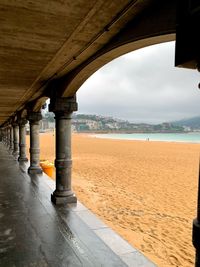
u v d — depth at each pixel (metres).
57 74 5.67
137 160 21.50
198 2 1.78
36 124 10.10
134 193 10.08
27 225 4.68
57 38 3.72
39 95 8.59
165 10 2.62
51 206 5.83
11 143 20.56
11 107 12.36
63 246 3.86
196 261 2.00
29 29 3.43
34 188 7.57
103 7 2.81
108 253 3.67
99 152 29.08
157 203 8.78
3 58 4.66
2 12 2.95
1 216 5.13
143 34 2.96
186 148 38.22
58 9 2.87
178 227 6.61
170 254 5.06
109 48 3.75
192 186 11.58
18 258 3.48
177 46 2.05
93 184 11.42
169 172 15.42
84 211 5.52
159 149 35.56
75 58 4.50
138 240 5.68
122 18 3.06
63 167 6.10
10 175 9.53
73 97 6.17
